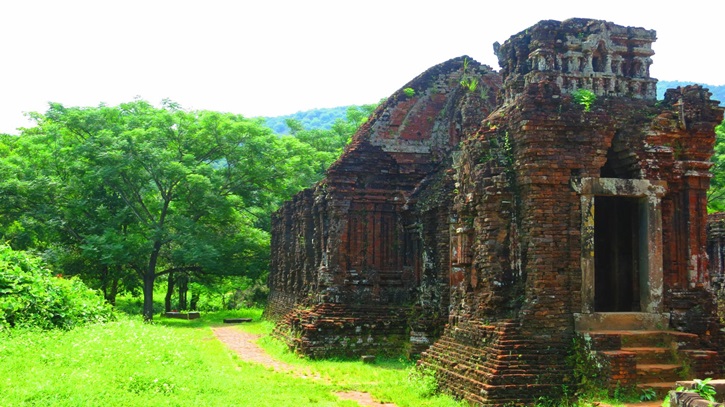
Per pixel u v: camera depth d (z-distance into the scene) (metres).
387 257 23.94
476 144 15.80
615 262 16.38
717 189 35.03
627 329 14.34
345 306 22.88
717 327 14.97
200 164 38.53
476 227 15.74
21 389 10.78
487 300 14.84
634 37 15.88
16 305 16.38
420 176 24.45
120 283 44.94
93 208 38.38
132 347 14.73
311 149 43.09
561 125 14.42
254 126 39.41
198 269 40.00
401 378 16.91
